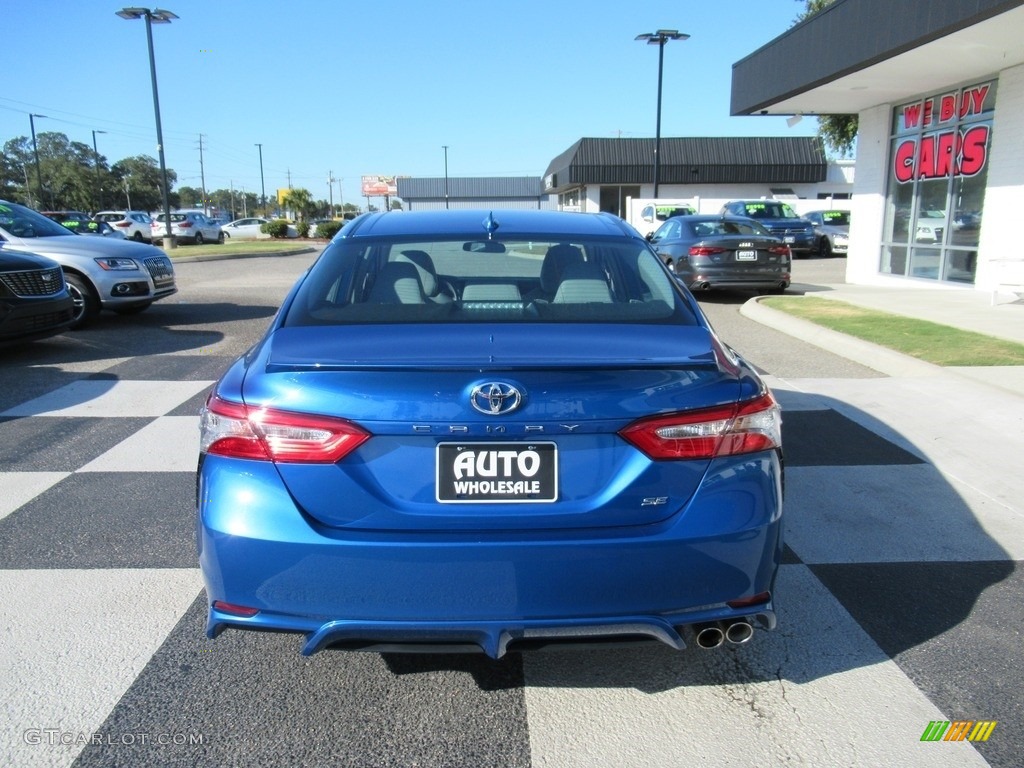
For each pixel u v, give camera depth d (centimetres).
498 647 227
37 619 311
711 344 262
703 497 232
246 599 231
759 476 239
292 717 255
